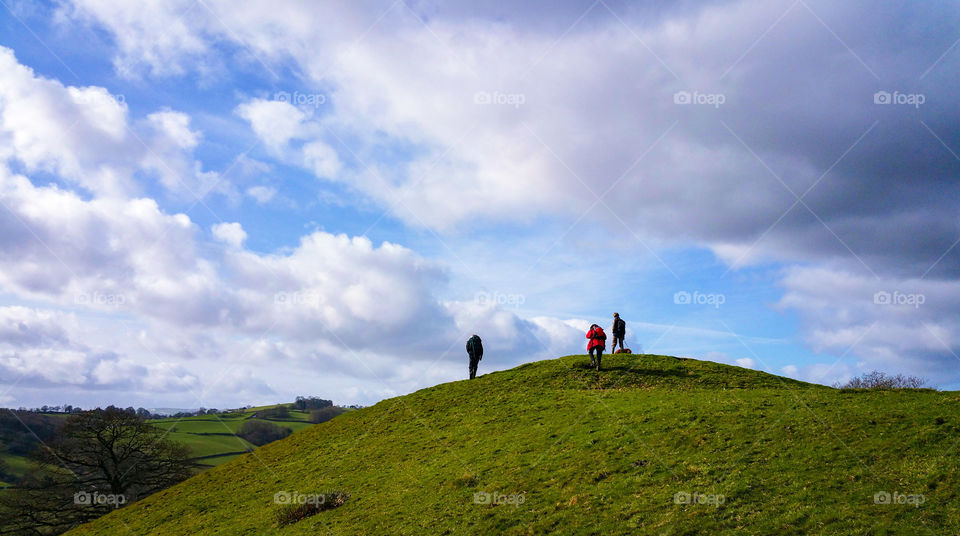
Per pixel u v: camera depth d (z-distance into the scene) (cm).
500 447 2875
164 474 5391
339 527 2316
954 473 1747
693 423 2592
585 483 2205
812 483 1856
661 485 2047
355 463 3256
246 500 3086
